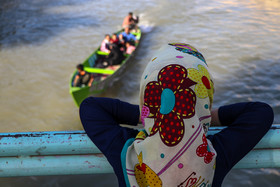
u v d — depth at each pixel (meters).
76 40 13.62
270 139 0.89
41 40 13.70
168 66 0.72
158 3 17.06
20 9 17.30
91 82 9.15
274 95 9.06
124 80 10.19
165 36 13.40
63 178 6.80
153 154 0.69
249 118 0.83
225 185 6.34
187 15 15.30
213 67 10.69
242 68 10.48
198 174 0.68
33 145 0.93
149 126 0.71
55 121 8.57
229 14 15.07
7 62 11.85
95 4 17.67
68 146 0.93
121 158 0.78
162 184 0.68
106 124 0.88
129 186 0.76
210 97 0.73
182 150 0.67
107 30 14.53
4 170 0.99
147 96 0.72
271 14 14.73
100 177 6.78
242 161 0.94
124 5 17.23
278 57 11.01
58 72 11.09
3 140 0.94
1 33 14.48
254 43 12.10
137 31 13.46
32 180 6.77
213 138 0.80
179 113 0.67
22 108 9.12
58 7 17.48
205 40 12.76
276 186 6.22
